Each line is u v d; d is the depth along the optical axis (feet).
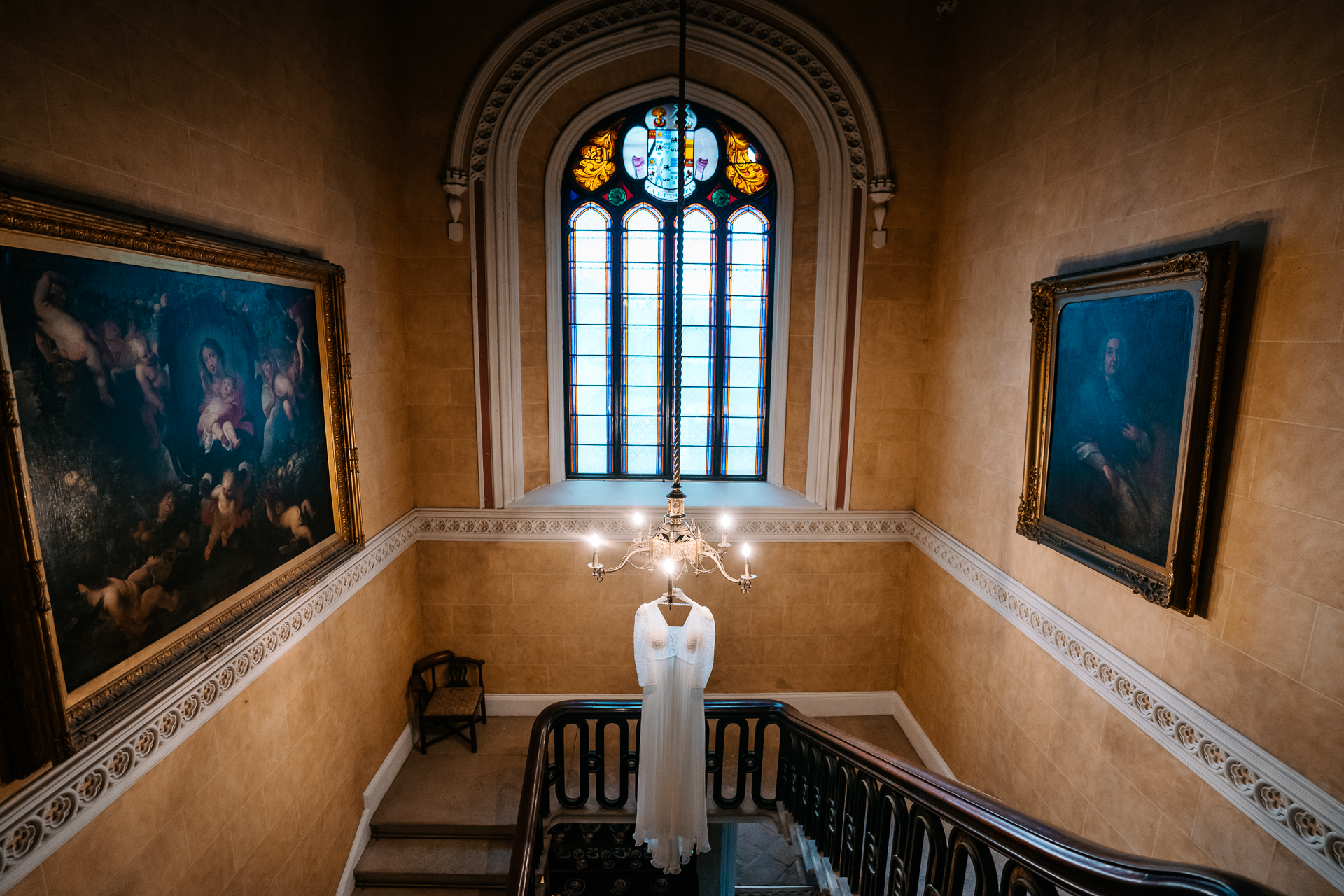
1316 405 8.39
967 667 17.78
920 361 20.48
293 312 13.23
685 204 22.62
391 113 18.39
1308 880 8.51
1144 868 5.04
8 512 7.20
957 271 18.37
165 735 10.08
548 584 21.58
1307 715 8.54
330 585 15.34
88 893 8.73
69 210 7.86
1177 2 10.52
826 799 12.72
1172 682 10.78
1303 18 8.45
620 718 15.10
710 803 15.85
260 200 12.46
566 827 17.69
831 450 21.04
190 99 10.56
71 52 8.39
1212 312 9.41
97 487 8.57
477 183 19.15
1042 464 13.85
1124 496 11.43
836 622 22.20
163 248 9.54
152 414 9.52
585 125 21.27
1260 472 9.23
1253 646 9.33
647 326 23.27
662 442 23.95
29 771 7.70
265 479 12.34
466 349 19.90
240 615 11.48
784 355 22.66
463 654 21.97
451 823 17.46
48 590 7.79
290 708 13.69
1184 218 10.43
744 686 22.58
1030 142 14.74
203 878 10.99
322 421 14.43
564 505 21.06
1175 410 10.14
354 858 16.65
